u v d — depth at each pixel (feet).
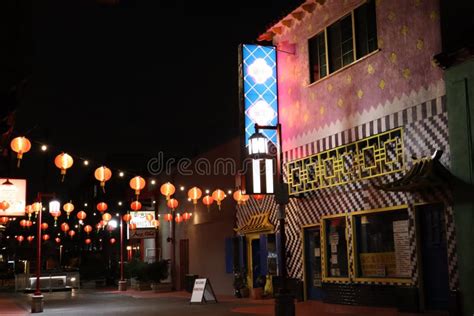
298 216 65.46
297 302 63.05
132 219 124.47
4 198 83.92
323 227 60.80
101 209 112.88
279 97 67.56
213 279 93.76
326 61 61.62
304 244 64.49
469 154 43.57
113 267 157.38
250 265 80.12
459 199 44.09
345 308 54.39
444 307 45.80
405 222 50.52
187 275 99.50
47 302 90.48
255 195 66.08
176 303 76.18
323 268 60.29
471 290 42.63
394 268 51.52
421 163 46.24
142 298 90.99
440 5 47.37
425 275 47.80
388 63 52.60
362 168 54.75
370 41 55.77
